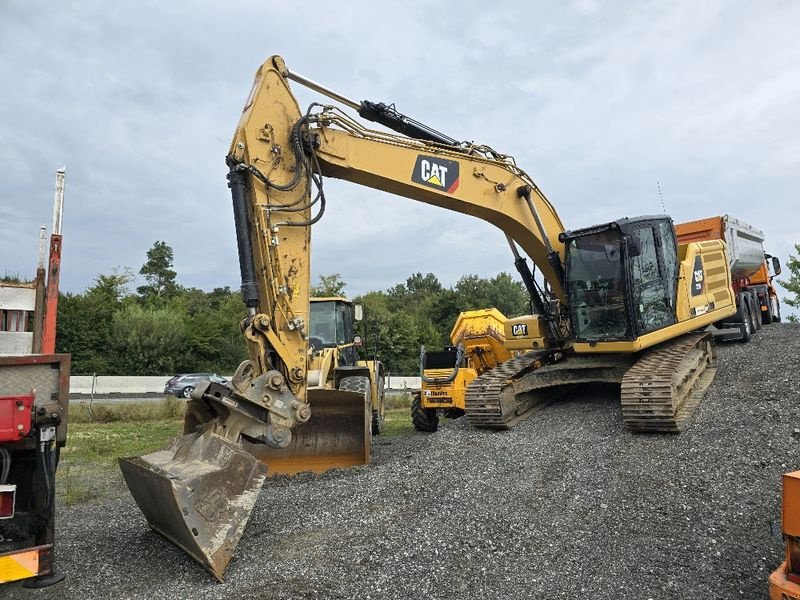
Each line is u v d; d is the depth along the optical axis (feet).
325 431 26.58
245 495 15.53
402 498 19.40
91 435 44.01
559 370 29.81
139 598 13.52
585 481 19.85
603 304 28.50
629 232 28.04
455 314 173.99
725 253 37.47
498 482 20.29
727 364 32.99
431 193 25.18
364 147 23.24
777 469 19.25
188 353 130.52
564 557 15.11
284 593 13.46
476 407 28.43
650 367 26.12
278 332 19.95
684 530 16.12
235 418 18.03
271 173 20.93
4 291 15.40
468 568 14.57
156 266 201.67
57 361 13.50
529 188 28.81
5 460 12.83
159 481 15.39
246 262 20.16
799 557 10.32
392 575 14.23
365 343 43.09
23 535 12.94
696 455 21.03
